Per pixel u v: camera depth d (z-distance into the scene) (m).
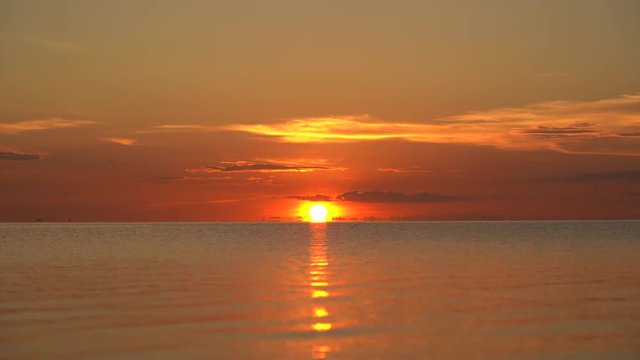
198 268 49.62
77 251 71.00
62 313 28.86
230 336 24.53
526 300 32.75
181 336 24.48
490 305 31.31
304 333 25.12
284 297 33.69
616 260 56.56
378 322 27.22
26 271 46.88
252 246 82.88
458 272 46.47
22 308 30.03
